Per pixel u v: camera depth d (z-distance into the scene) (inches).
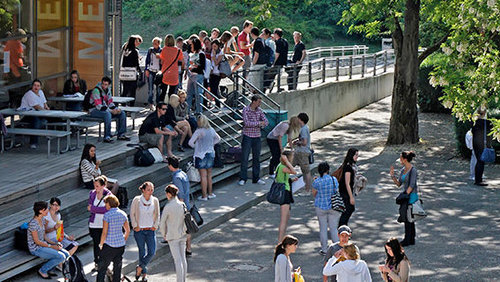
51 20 957.8
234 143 1015.6
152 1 2827.3
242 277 626.8
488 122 971.3
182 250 599.5
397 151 1197.1
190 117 948.0
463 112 884.0
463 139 1135.6
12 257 586.6
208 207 821.2
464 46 874.1
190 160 898.7
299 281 502.0
